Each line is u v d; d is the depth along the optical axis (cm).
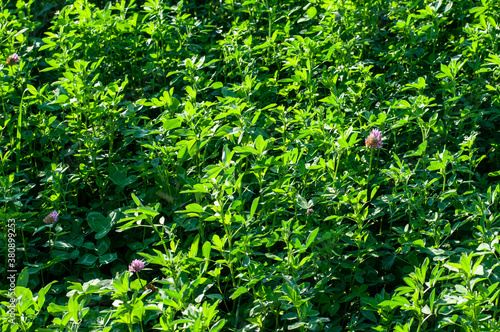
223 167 261
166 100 362
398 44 436
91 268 313
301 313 232
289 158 287
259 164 284
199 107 352
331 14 453
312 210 301
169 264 246
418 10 460
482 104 396
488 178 350
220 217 253
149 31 452
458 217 297
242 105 318
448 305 229
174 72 398
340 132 310
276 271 267
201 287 270
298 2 538
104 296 295
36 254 319
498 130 382
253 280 244
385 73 440
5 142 383
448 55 439
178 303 226
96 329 243
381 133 345
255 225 311
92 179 376
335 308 273
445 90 371
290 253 250
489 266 246
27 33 490
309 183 318
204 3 573
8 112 408
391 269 303
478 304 206
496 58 343
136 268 272
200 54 489
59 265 321
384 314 246
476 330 209
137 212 261
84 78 362
